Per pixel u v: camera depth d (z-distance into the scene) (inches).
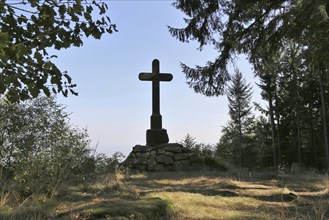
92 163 339.6
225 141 1649.9
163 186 303.6
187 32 510.0
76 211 174.2
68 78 102.6
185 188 277.3
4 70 94.0
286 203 229.0
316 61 427.2
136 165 478.6
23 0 98.5
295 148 1368.1
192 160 496.7
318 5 360.8
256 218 180.9
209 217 183.3
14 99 100.5
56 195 223.8
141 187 293.7
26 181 230.7
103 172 348.8
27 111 282.5
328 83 930.1
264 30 471.5
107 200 208.7
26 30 100.2
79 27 106.0
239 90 1688.0
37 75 98.1
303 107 1264.8
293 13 406.6
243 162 1587.1
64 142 258.8
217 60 510.0
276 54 521.3
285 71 1136.8
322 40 394.6
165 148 501.4
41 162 236.5
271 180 361.1
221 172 442.3
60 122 278.8
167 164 482.3
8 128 269.6
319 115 1278.3
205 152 544.7
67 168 258.4
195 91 525.7
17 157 246.5
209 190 265.4
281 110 1333.7
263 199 243.0
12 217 165.0
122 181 327.9
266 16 473.1
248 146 1595.7
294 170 498.6
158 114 540.1
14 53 87.5
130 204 184.9
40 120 279.9
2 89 95.3
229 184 299.9
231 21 493.0
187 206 202.5
